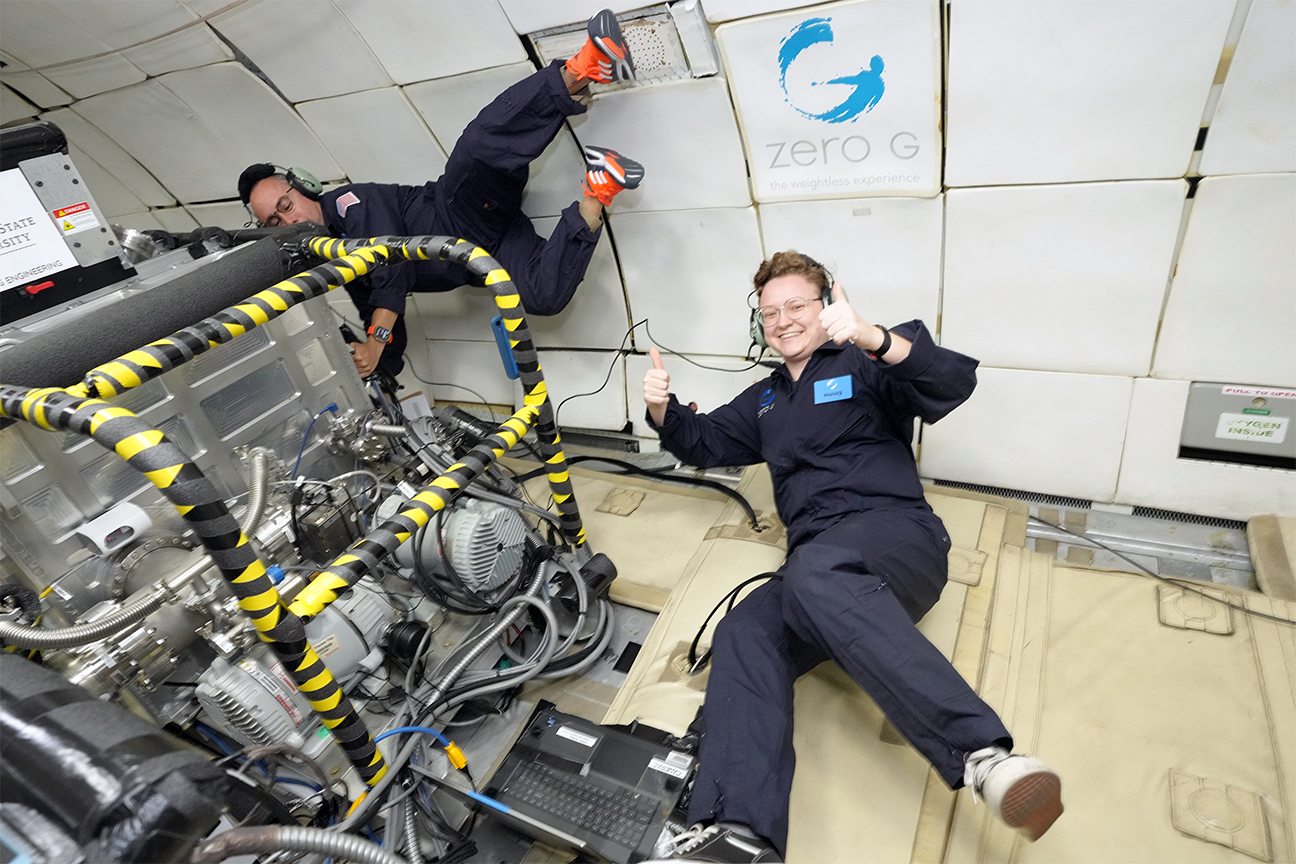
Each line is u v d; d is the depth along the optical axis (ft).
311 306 7.14
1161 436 7.86
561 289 9.08
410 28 8.04
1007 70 6.46
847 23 6.63
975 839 5.18
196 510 4.36
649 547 8.73
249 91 9.66
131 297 5.74
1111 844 5.03
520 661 7.25
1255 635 6.30
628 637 7.74
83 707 3.31
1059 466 8.48
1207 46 5.74
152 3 8.27
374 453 7.56
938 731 4.90
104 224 6.11
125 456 4.29
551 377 11.50
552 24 7.48
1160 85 6.06
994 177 7.14
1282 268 6.56
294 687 5.85
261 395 6.84
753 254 8.94
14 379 4.93
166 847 2.95
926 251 7.93
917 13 6.35
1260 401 7.28
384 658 6.81
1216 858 4.87
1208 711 5.77
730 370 9.97
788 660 5.82
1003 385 8.34
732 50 7.19
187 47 9.05
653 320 10.12
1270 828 4.98
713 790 5.01
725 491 9.37
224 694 5.53
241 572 4.66
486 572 6.89
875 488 6.63
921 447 9.11
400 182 10.30
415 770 5.98
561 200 9.61
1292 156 6.01
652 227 9.25
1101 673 6.23
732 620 5.93
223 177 11.42
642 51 7.47
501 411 12.33
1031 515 8.64
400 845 5.65
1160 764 5.46
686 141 8.22
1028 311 7.78
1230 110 5.98
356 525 7.00
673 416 7.59
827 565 5.41
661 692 6.57
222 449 6.53
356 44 8.45
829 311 5.78
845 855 5.16
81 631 4.87
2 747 3.11
